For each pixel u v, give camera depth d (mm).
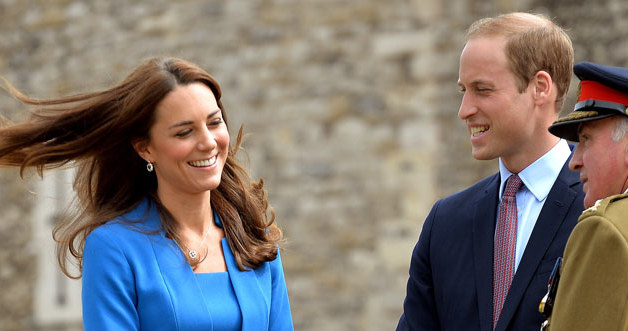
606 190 10023
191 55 38594
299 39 37281
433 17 35594
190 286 10727
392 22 36125
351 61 36625
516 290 11141
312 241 36562
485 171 34781
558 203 11305
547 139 11523
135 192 11359
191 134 10766
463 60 11539
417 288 12172
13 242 41031
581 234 9438
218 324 10711
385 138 35969
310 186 36719
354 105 36438
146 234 10852
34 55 41594
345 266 36188
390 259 35656
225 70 38094
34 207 40719
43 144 11234
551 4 32500
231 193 11688
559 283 9664
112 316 10422
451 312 11680
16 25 41969
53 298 40750
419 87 35656
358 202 36188
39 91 41312
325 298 36281
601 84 10039
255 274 11289
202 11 38625
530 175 11547
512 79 11312
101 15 40469
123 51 39844
